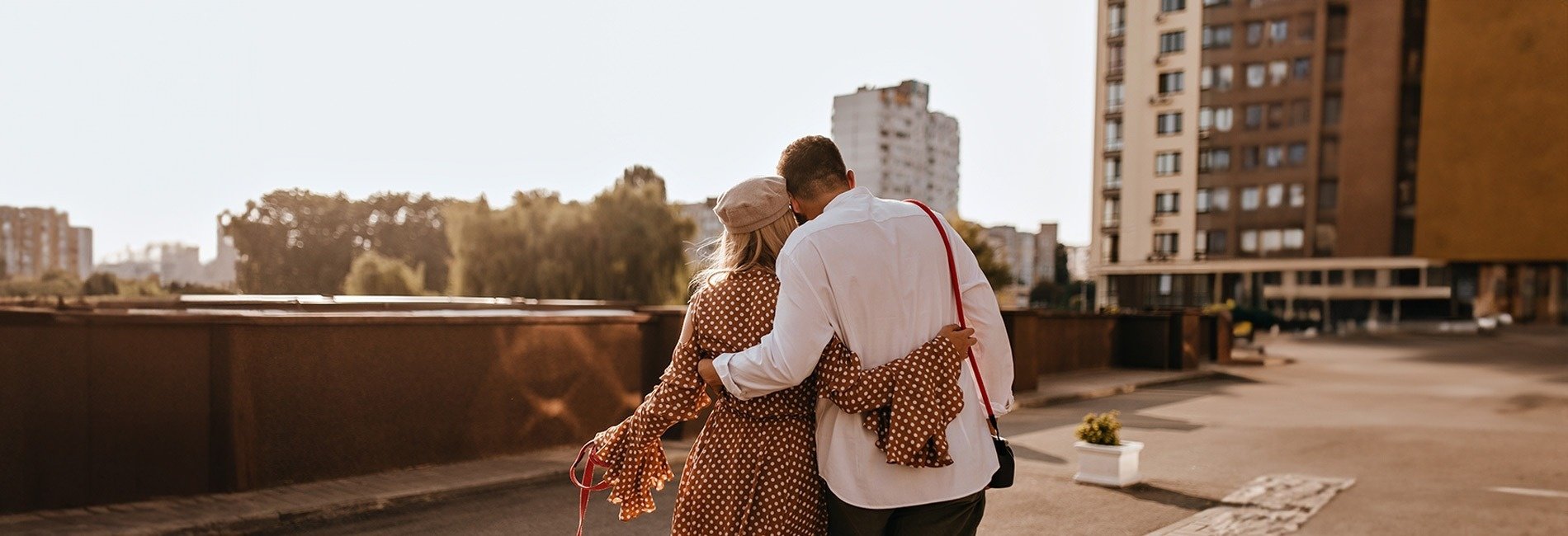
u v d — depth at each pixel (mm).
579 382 8266
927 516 2361
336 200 86875
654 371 9016
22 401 5184
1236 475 7812
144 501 5633
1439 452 9258
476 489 6473
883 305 2338
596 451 2611
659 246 42281
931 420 2266
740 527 2385
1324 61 64188
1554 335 47438
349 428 6598
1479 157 60125
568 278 41156
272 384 6168
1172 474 7832
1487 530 5891
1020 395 14438
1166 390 17047
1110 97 72562
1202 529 5859
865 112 145000
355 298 10609
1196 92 68375
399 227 89062
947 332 2361
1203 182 68250
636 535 5469
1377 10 62594
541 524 5695
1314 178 64562
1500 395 16312
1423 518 6215
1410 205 62656
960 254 2510
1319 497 6871
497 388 7582
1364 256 63438
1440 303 62562
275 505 5629
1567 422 12008
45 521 5082
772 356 2236
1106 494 6910
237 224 81000
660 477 2682
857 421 2336
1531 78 58406
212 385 5930
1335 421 12047
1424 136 61750
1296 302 65625
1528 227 58906
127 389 5574
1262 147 66250
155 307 8586
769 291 2414
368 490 6148
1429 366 24766
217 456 5934
